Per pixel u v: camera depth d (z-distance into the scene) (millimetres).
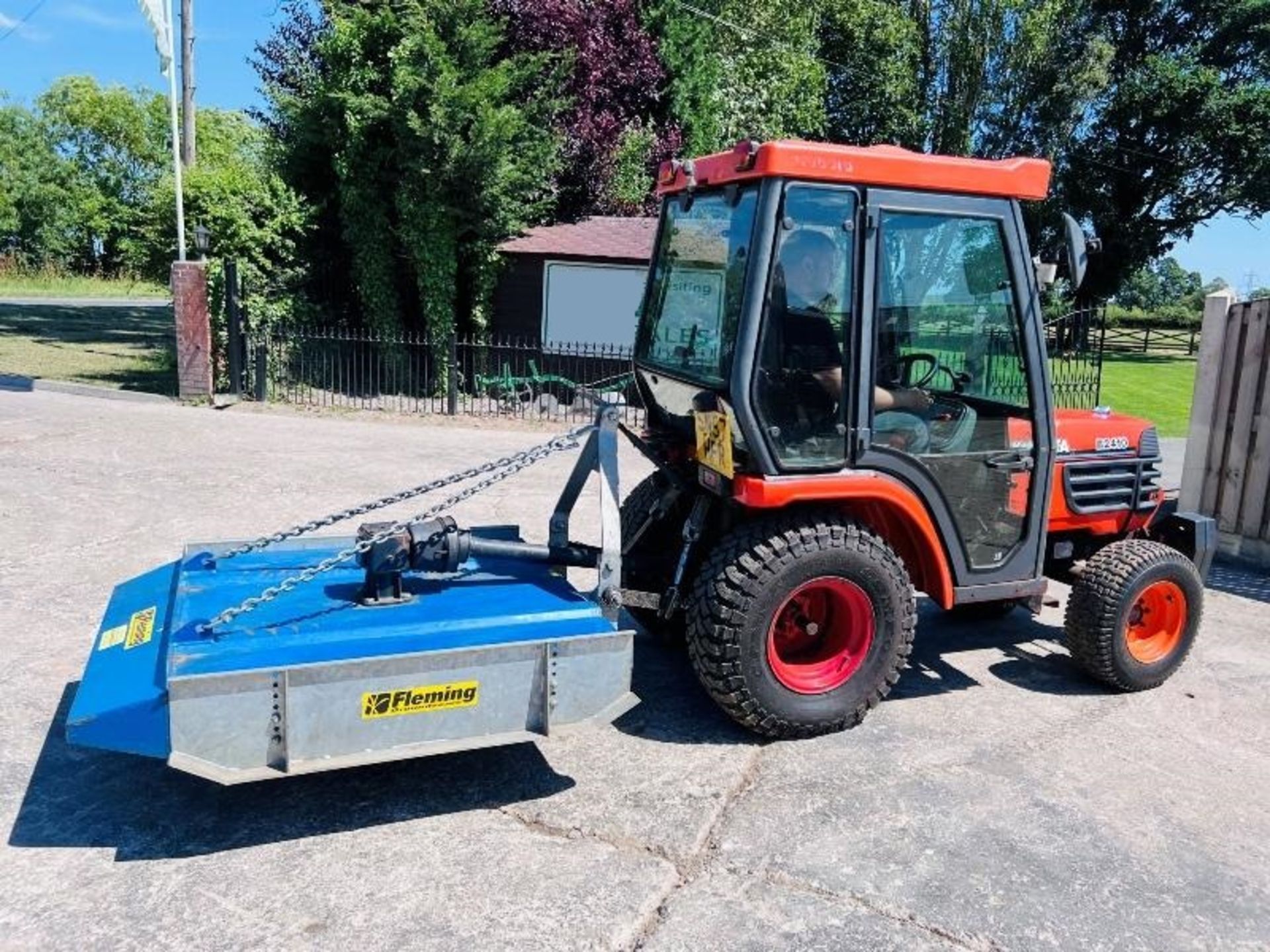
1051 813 3695
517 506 7691
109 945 2773
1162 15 31516
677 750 4039
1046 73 28047
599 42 16328
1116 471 5004
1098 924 3072
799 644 4215
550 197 15289
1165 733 4430
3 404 11375
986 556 4426
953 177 3979
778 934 2936
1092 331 21969
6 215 39094
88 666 3518
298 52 15023
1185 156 30500
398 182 13438
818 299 3891
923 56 29906
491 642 3457
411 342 13562
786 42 24281
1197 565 5066
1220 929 3082
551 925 2932
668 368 4617
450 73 12406
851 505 4234
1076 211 31047
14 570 5734
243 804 3555
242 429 10695
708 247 4293
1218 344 7828
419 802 3602
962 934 2988
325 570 3650
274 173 14312
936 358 4160
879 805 3682
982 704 4645
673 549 4719
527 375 14758
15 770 3697
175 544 6305
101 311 26094
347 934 2859
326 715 3170
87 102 41094
